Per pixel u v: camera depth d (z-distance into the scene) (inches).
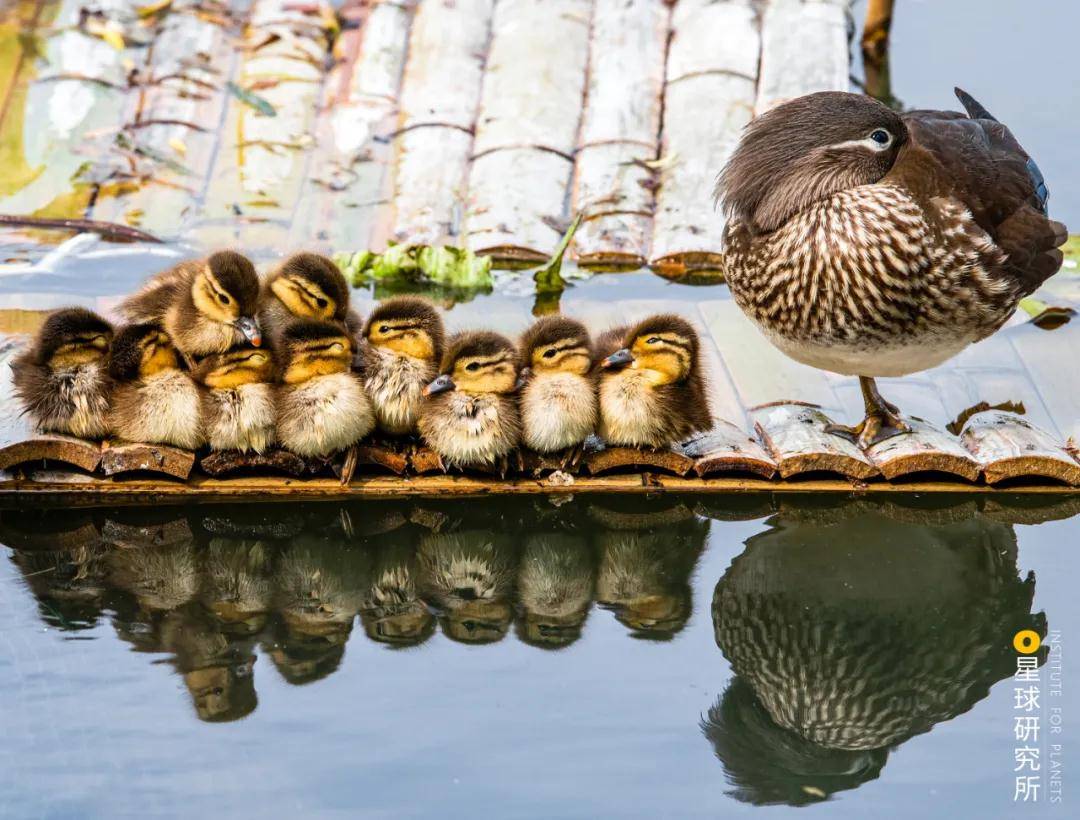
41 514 346.9
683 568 334.6
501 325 423.2
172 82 531.2
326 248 456.1
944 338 335.6
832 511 354.6
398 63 547.2
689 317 429.7
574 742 272.5
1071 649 303.6
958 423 384.5
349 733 273.4
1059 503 355.3
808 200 330.3
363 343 360.8
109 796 254.4
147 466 344.5
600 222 471.2
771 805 256.7
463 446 348.2
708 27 559.8
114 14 569.6
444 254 444.8
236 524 348.2
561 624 312.3
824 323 333.7
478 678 292.2
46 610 311.3
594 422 354.0
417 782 259.8
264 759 265.3
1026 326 428.1
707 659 300.5
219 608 315.0
